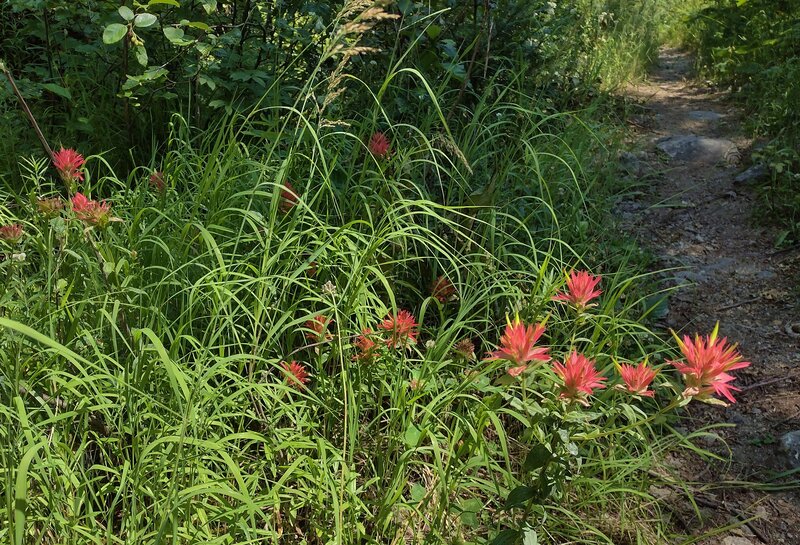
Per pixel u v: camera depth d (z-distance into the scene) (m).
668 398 3.51
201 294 2.85
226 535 2.04
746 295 4.34
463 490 2.79
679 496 3.04
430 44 4.78
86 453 2.53
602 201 4.88
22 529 1.64
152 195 3.49
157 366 2.49
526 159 4.24
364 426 2.73
